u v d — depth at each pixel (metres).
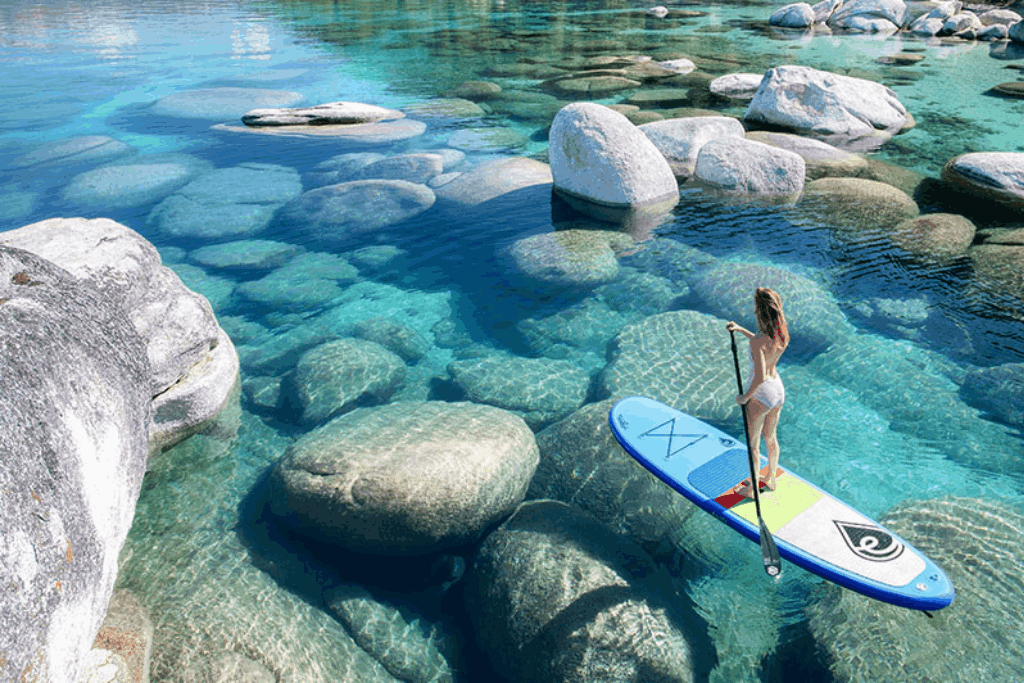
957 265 9.27
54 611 2.91
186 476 6.14
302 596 4.94
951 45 27.02
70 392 3.65
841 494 5.69
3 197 11.90
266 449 6.52
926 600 4.36
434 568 5.30
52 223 6.64
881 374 7.21
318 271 9.87
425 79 21.66
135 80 21.50
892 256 9.62
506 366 7.70
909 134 15.49
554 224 11.03
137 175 13.08
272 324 8.62
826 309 8.22
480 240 10.72
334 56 25.61
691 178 12.91
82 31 31.58
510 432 6.03
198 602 4.71
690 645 4.45
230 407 7.11
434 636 4.73
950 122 16.33
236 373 7.50
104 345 4.30
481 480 5.41
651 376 7.24
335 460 5.60
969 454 6.12
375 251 10.45
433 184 12.91
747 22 33.22
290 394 7.32
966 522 5.10
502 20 34.50
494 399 7.18
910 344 7.69
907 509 5.33
